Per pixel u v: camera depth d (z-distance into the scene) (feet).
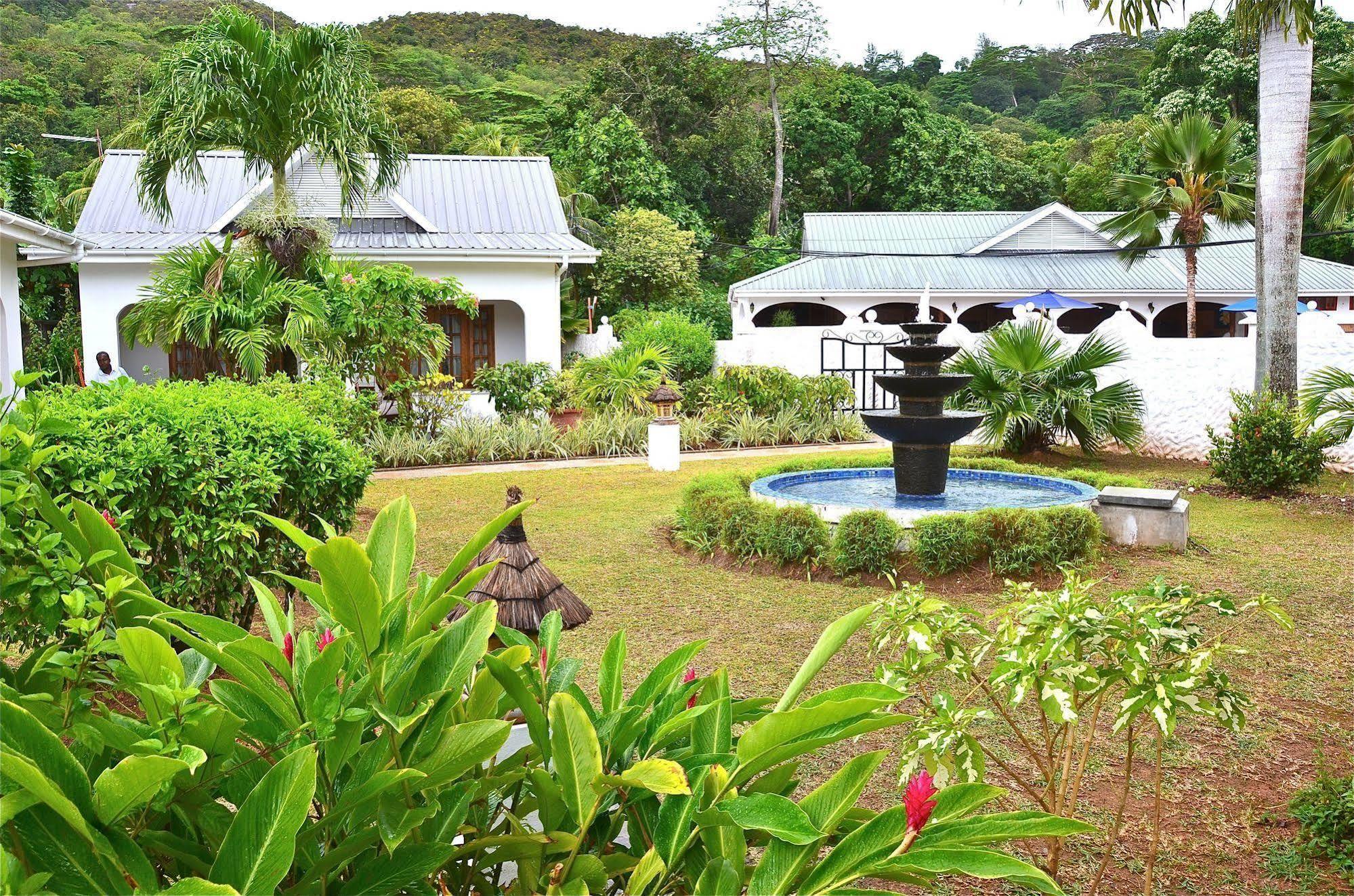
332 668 5.06
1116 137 136.56
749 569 25.08
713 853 5.68
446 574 6.02
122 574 6.81
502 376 55.72
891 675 8.78
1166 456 46.55
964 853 5.08
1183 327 105.40
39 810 4.47
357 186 48.21
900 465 30.07
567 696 5.28
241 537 14.64
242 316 40.86
